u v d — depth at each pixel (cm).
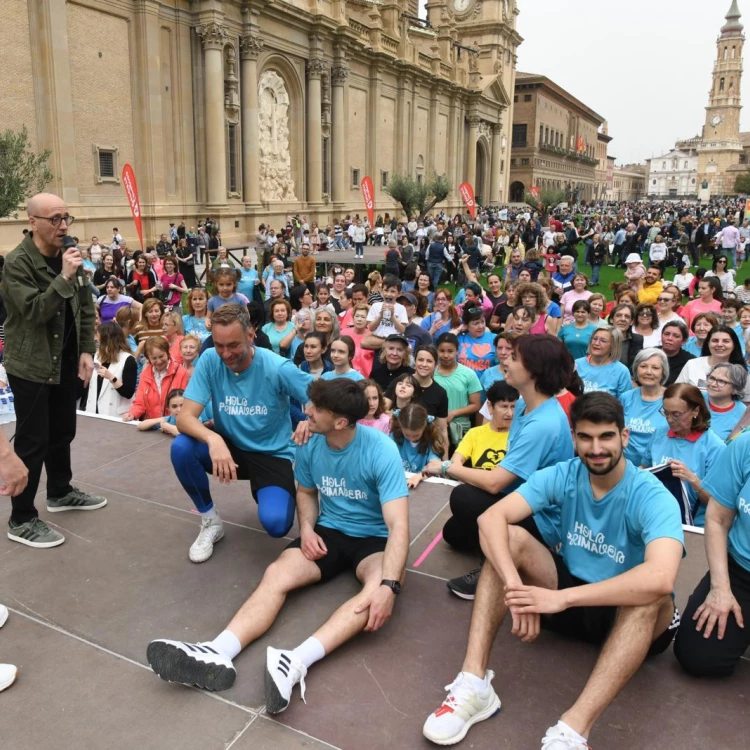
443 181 4119
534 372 327
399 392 566
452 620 347
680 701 292
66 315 422
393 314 806
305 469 364
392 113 4109
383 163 4062
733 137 13562
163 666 284
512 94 6053
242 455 402
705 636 296
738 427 499
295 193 3341
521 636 272
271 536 392
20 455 409
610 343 640
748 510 292
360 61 3688
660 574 254
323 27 3216
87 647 323
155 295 1414
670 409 462
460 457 467
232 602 360
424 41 5206
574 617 322
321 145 3397
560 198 5716
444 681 302
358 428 349
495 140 5694
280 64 3095
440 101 4650
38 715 281
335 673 305
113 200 2427
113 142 2402
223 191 2764
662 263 2336
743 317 788
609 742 269
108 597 363
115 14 2342
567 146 9338
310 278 1612
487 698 278
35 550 410
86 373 437
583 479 295
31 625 339
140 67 2455
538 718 281
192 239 2272
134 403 651
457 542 415
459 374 642
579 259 2833
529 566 304
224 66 2744
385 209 4103
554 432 331
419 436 545
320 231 3250
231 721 278
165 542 421
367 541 362
